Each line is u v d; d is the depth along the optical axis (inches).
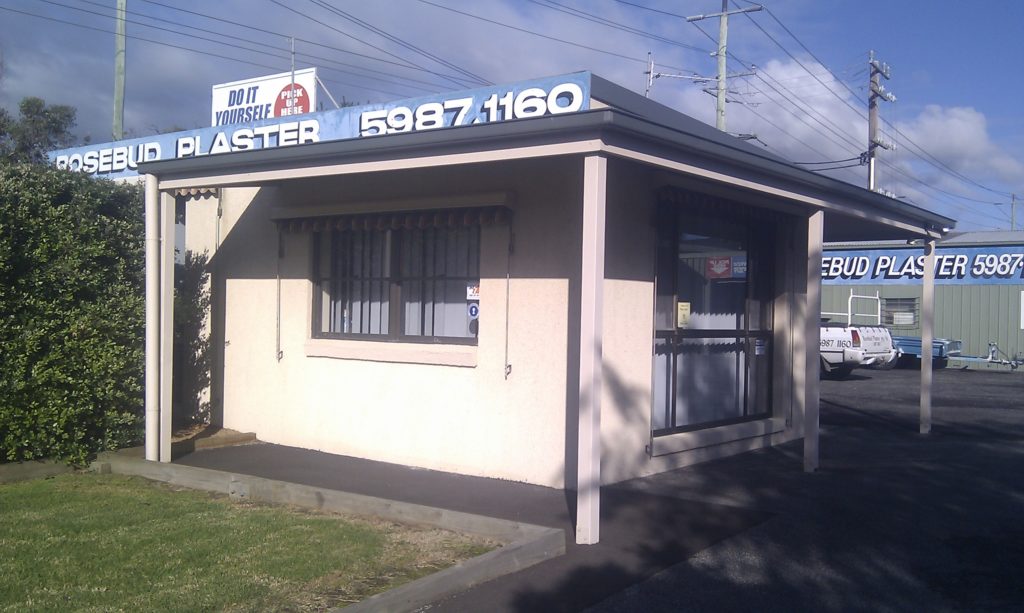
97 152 544.7
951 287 1122.0
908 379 912.3
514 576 247.3
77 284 381.4
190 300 472.1
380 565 247.6
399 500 332.5
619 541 283.3
